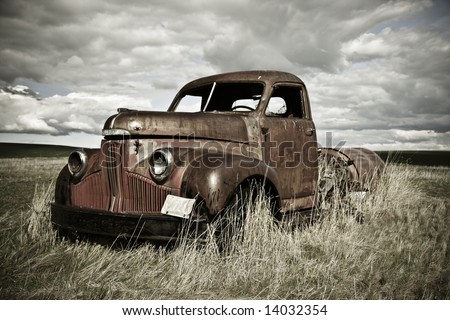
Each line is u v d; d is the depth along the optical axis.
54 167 14.95
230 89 4.51
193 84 4.75
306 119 4.68
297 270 3.16
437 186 8.83
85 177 3.83
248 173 3.39
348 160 5.60
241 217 3.40
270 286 2.88
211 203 3.12
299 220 4.18
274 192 3.78
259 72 4.40
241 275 3.01
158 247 3.48
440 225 4.73
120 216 3.22
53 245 3.87
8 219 4.72
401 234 4.36
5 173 11.88
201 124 3.73
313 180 4.78
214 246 3.13
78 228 3.48
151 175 3.38
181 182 3.26
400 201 5.93
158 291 2.86
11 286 2.89
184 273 2.99
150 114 3.59
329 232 4.03
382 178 5.88
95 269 3.16
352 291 2.88
